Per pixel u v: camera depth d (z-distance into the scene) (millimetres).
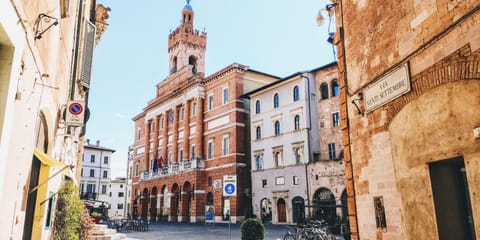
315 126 33750
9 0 3869
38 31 5348
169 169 50469
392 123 6090
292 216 32938
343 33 8258
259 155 37906
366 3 7227
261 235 15586
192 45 56375
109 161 81688
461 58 4562
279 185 34750
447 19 4848
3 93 4105
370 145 6840
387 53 6359
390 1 6336
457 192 5199
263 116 38281
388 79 6270
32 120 5820
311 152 32812
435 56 5066
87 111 12461
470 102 4395
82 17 13211
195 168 44531
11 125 4332
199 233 27688
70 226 11523
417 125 5398
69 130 10992
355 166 7395
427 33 5254
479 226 4199
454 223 5039
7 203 4969
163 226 38312
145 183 56812
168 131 54562
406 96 5730
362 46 7301
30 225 8305
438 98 4961
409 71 5664
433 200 5047
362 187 7082
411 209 5504
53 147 8695
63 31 8445
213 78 46062
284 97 36219
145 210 56312
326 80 34000
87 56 14578
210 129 45406
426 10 5301
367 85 7031
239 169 40625
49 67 6844
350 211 7488
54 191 9898
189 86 49312
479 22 4297
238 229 31531
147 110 60688
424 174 5215
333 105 33094
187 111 49656
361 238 7043
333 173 29969
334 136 32500
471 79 4387
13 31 4129
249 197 40500
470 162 4355
